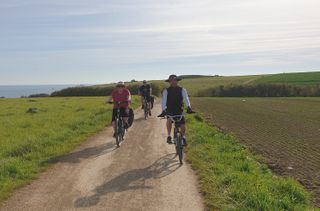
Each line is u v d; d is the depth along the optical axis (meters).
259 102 51.41
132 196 8.16
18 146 13.09
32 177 9.59
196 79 143.38
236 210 7.15
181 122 11.34
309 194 8.76
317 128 21.25
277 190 8.40
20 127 19.61
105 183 9.13
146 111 24.06
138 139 15.77
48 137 15.30
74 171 10.26
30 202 7.78
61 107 34.38
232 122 24.34
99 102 43.50
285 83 94.50
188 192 8.40
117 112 14.39
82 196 8.16
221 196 7.98
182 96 11.21
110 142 15.09
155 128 19.38
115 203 7.74
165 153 12.77
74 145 14.23
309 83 94.31
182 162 11.27
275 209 7.14
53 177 9.65
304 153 13.69
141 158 11.95
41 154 12.24
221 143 14.50
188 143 14.34
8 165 10.11
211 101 53.94
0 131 17.80
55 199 7.97
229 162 11.19
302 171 10.98
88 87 85.62
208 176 9.53
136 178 9.56
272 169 11.21
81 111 29.33
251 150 14.08
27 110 29.91
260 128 21.12
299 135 18.33
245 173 9.73
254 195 7.70
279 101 54.53
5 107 35.56
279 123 23.95
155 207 7.51
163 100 11.27
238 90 90.38
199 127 19.25
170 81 11.25
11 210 7.34
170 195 8.21
